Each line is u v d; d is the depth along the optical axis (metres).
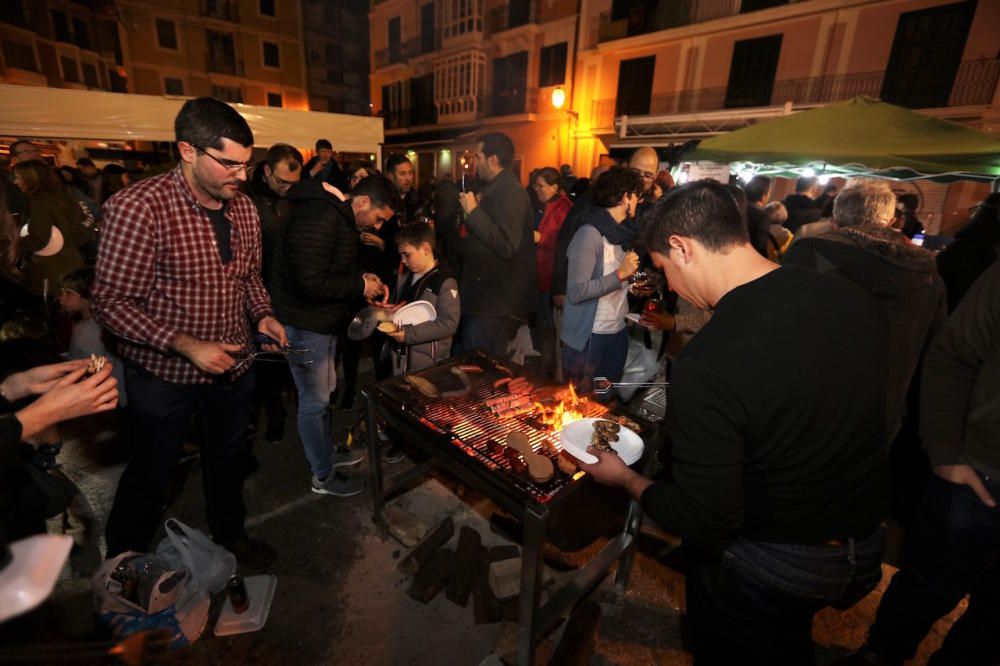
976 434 1.30
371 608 1.90
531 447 1.60
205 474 1.98
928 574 1.43
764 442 0.92
